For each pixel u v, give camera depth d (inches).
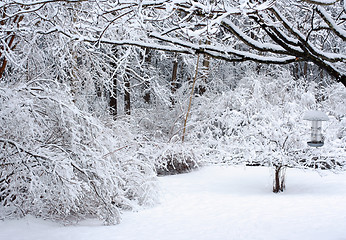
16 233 247.8
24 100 269.4
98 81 472.7
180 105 631.8
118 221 291.1
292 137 407.2
